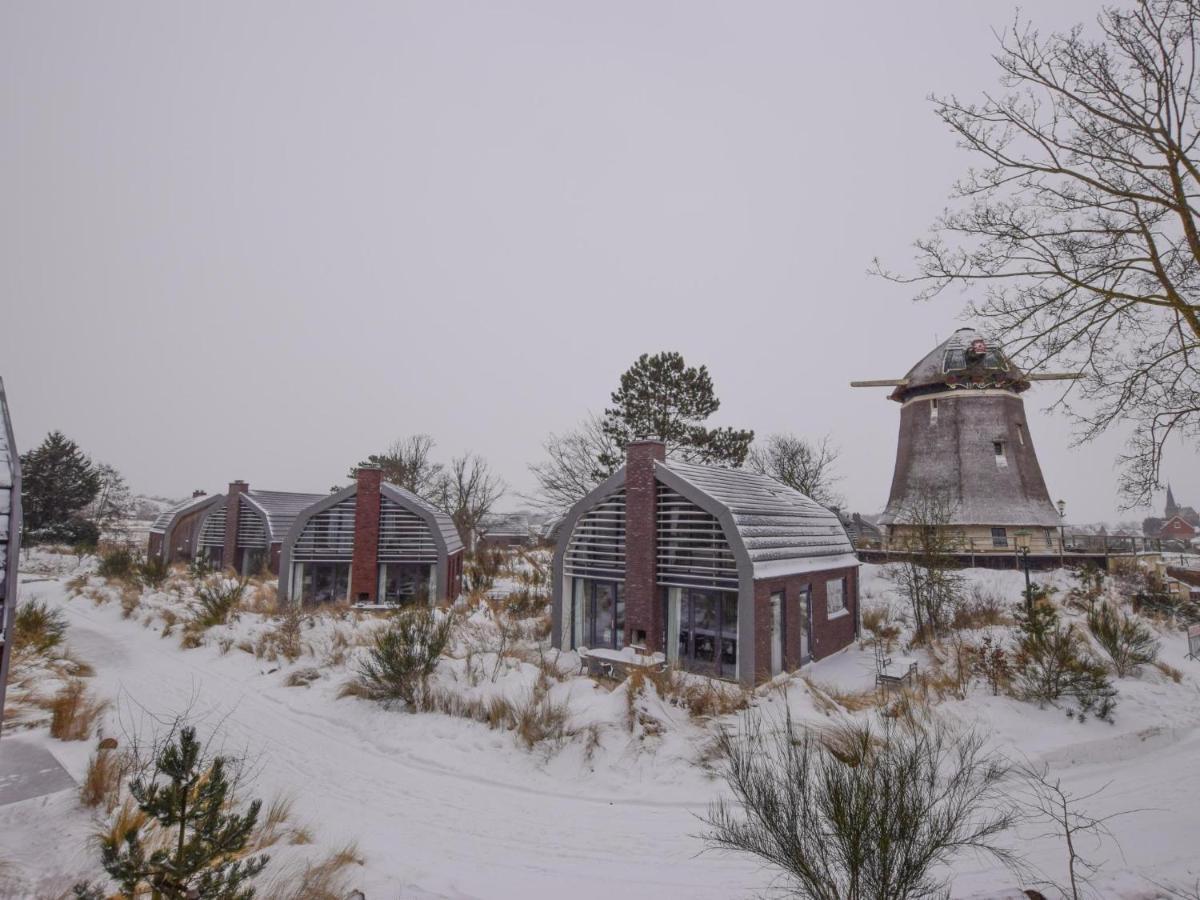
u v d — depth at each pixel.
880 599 27.17
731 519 16.38
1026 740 11.68
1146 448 9.17
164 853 5.21
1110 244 8.72
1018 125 8.89
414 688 13.34
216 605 21.11
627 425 34.44
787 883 7.02
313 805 9.32
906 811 5.50
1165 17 7.77
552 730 11.51
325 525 27.22
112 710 13.03
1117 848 7.78
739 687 13.86
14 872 6.53
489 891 6.98
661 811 9.24
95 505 61.88
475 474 50.16
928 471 35.34
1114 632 16.69
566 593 19.45
